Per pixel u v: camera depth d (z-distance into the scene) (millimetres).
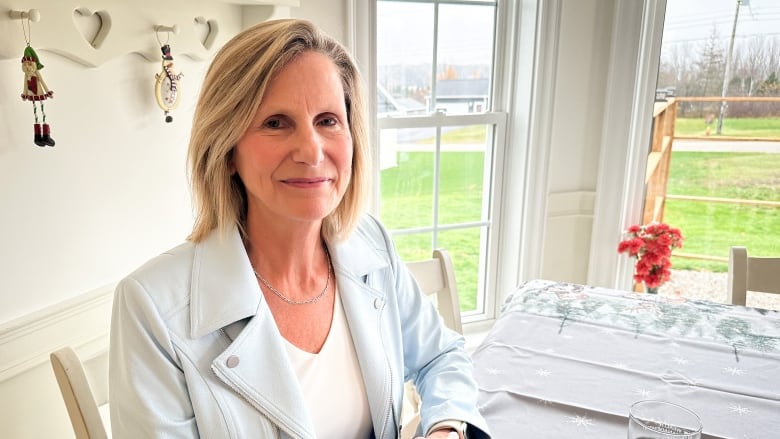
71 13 1088
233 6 1581
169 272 767
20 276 1092
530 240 2410
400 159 2236
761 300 2320
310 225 844
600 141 2355
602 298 1534
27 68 985
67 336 1190
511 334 1308
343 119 810
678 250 2432
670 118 2301
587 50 2234
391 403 890
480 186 2438
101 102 1217
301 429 753
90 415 795
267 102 740
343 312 920
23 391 1124
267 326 790
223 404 730
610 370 1131
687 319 1388
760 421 949
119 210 1305
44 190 1116
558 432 924
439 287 1436
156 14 1297
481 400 1021
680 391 1046
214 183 801
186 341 735
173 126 1442
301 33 759
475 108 2334
